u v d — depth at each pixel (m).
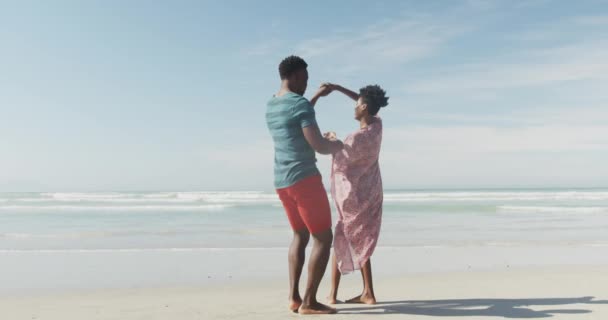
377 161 3.93
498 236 11.47
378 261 7.56
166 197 38.62
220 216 18.45
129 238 11.18
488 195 37.97
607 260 7.71
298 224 3.61
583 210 21.19
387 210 21.64
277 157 3.43
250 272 6.66
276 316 3.54
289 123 3.29
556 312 3.65
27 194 45.84
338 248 3.89
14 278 6.20
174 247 9.62
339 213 3.90
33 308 4.23
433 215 18.64
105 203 29.03
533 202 29.36
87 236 11.61
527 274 6.12
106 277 6.27
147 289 5.39
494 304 4.01
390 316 3.49
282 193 3.46
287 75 3.43
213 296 4.82
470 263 7.36
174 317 3.65
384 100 3.85
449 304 4.01
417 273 6.39
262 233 12.23
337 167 3.90
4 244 10.09
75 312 3.99
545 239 10.80
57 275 6.43
